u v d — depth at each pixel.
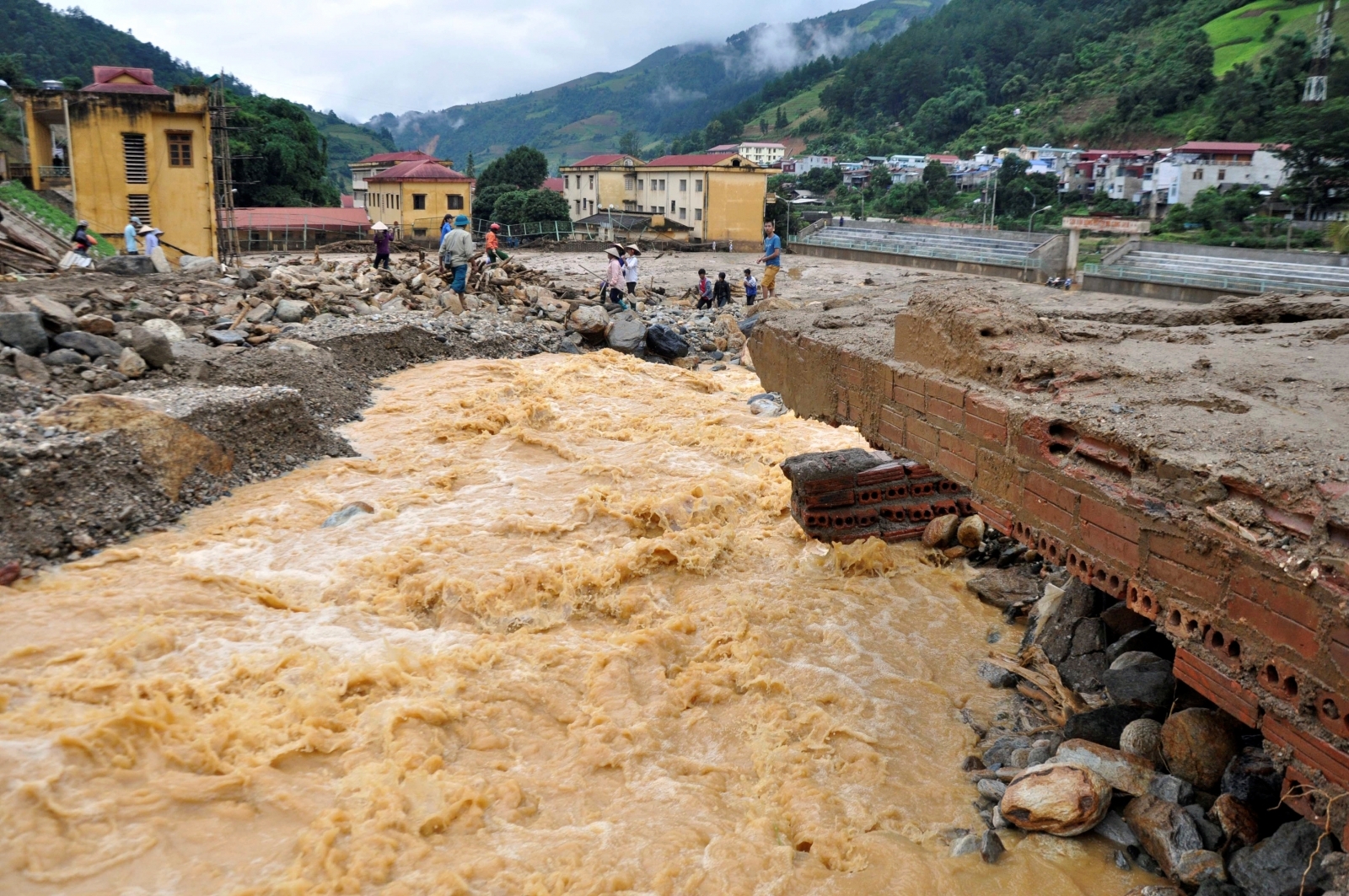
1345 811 3.61
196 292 16.73
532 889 4.70
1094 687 6.32
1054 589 7.59
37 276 17.34
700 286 27.41
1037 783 5.12
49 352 11.77
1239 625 4.01
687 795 5.52
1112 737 5.66
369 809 5.21
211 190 34.56
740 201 62.12
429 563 8.58
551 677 6.79
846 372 7.70
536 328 20.30
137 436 9.55
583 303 22.39
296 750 5.71
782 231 65.56
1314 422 4.68
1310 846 4.29
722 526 9.78
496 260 25.48
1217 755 5.07
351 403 14.00
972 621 7.93
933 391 6.42
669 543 8.96
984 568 8.91
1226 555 4.04
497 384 15.77
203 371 12.41
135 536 8.94
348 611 7.67
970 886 4.79
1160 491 4.42
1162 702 5.62
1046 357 5.71
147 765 5.45
